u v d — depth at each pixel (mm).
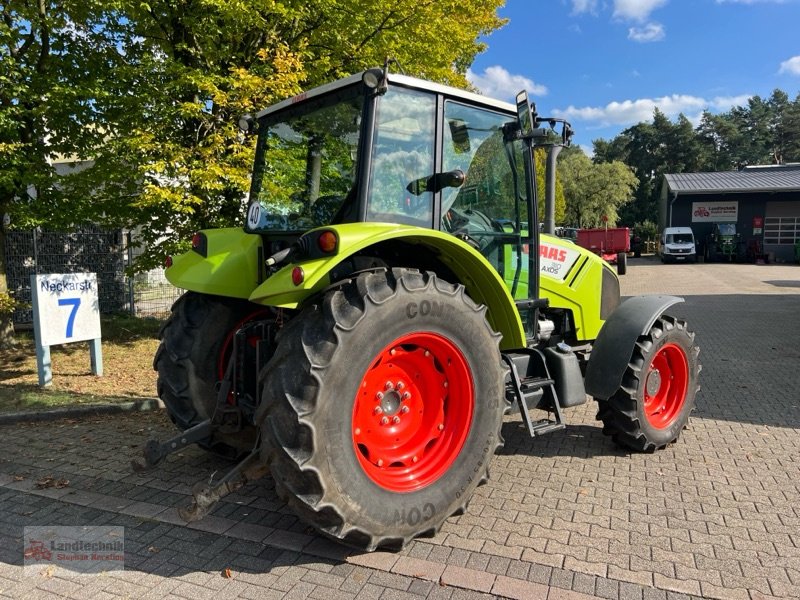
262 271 3812
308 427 2539
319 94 3447
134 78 7508
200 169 7020
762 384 6344
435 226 3410
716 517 3305
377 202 3164
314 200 3453
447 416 3182
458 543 3020
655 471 3977
